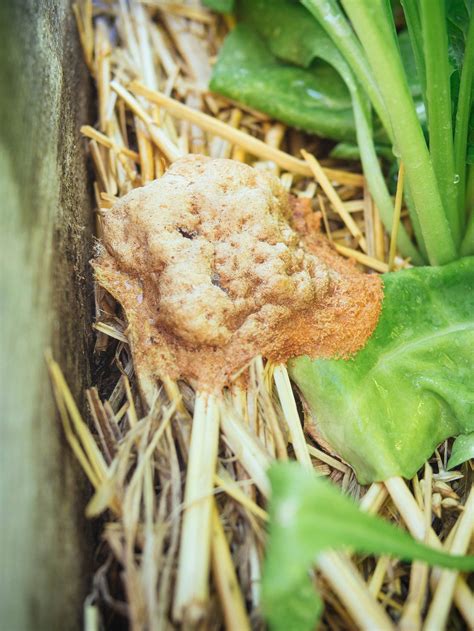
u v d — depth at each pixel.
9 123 0.10
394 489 0.13
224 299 0.13
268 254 0.13
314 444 0.14
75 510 0.11
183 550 0.11
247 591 0.11
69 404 0.12
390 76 0.13
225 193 0.14
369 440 0.13
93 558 0.12
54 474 0.11
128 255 0.14
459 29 0.15
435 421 0.14
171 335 0.13
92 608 0.11
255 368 0.13
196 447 0.12
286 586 0.09
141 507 0.12
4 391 0.09
